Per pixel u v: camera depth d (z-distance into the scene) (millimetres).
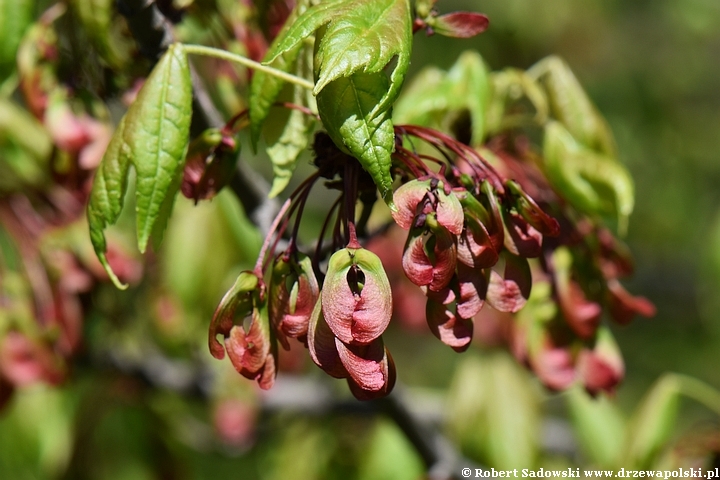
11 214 436
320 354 300
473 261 308
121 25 378
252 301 313
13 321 429
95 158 393
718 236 545
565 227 390
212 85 468
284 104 339
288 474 553
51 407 544
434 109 388
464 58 392
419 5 335
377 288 298
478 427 482
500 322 513
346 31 302
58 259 433
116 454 542
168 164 325
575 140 396
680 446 426
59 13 392
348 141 302
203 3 392
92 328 490
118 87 394
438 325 311
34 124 438
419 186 307
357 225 337
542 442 543
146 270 505
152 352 522
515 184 316
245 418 520
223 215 489
